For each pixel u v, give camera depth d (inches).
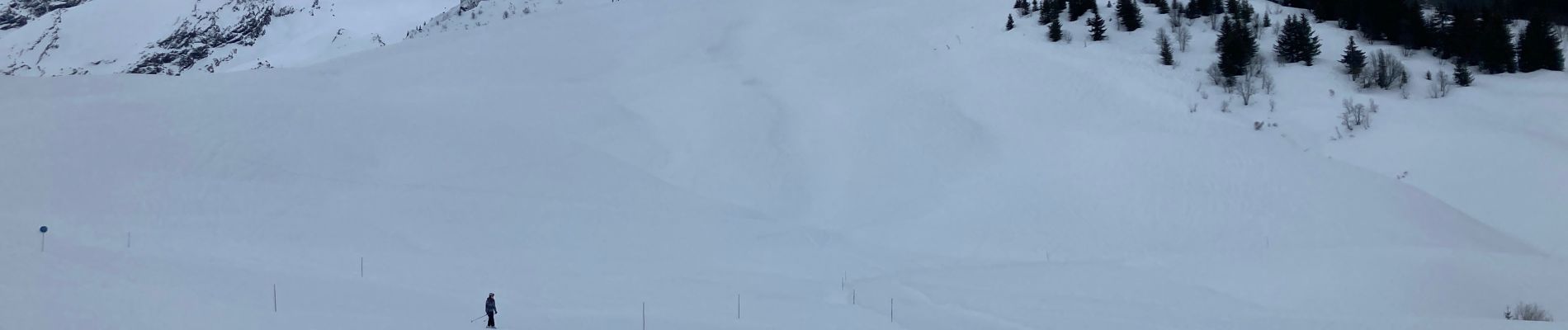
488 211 1465.3
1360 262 1237.7
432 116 1930.4
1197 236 1443.2
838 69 2374.5
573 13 3513.8
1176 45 2260.1
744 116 2039.9
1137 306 1083.9
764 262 1348.4
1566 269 1242.0
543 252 1315.2
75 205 1273.4
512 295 996.6
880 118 2006.6
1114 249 1421.0
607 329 828.0
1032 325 945.5
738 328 866.8
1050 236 1481.3
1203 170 1627.7
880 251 1451.8
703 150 1871.3
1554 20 2327.8
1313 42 2128.4
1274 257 1290.6
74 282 818.8
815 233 1525.6
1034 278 1254.3
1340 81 1974.7
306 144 1665.8
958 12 2812.5
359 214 1387.8
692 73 2427.4
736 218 1568.7
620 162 1806.1
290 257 1126.4
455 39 3120.1
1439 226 1425.9
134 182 1392.7
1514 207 1499.8
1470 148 1649.9
